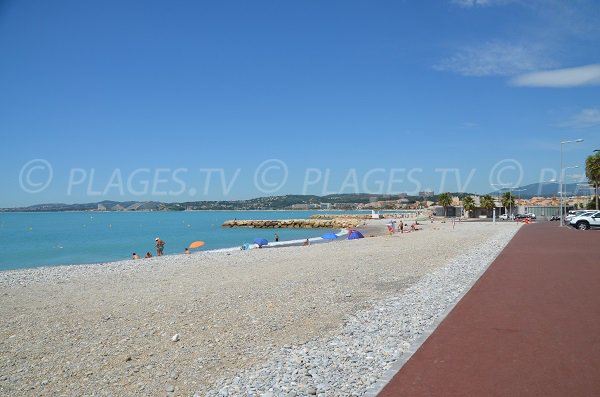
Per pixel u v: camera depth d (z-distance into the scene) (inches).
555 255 840.9
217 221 5536.4
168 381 261.6
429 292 498.3
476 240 1391.5
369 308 438.3
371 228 3117.6
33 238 2605.8
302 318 407.2
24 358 312.3
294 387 237.5
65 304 503.5
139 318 422.9
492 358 259.8
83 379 269.6
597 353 262.5
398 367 251.9
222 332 367.6
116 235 2888.8
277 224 4023.1
